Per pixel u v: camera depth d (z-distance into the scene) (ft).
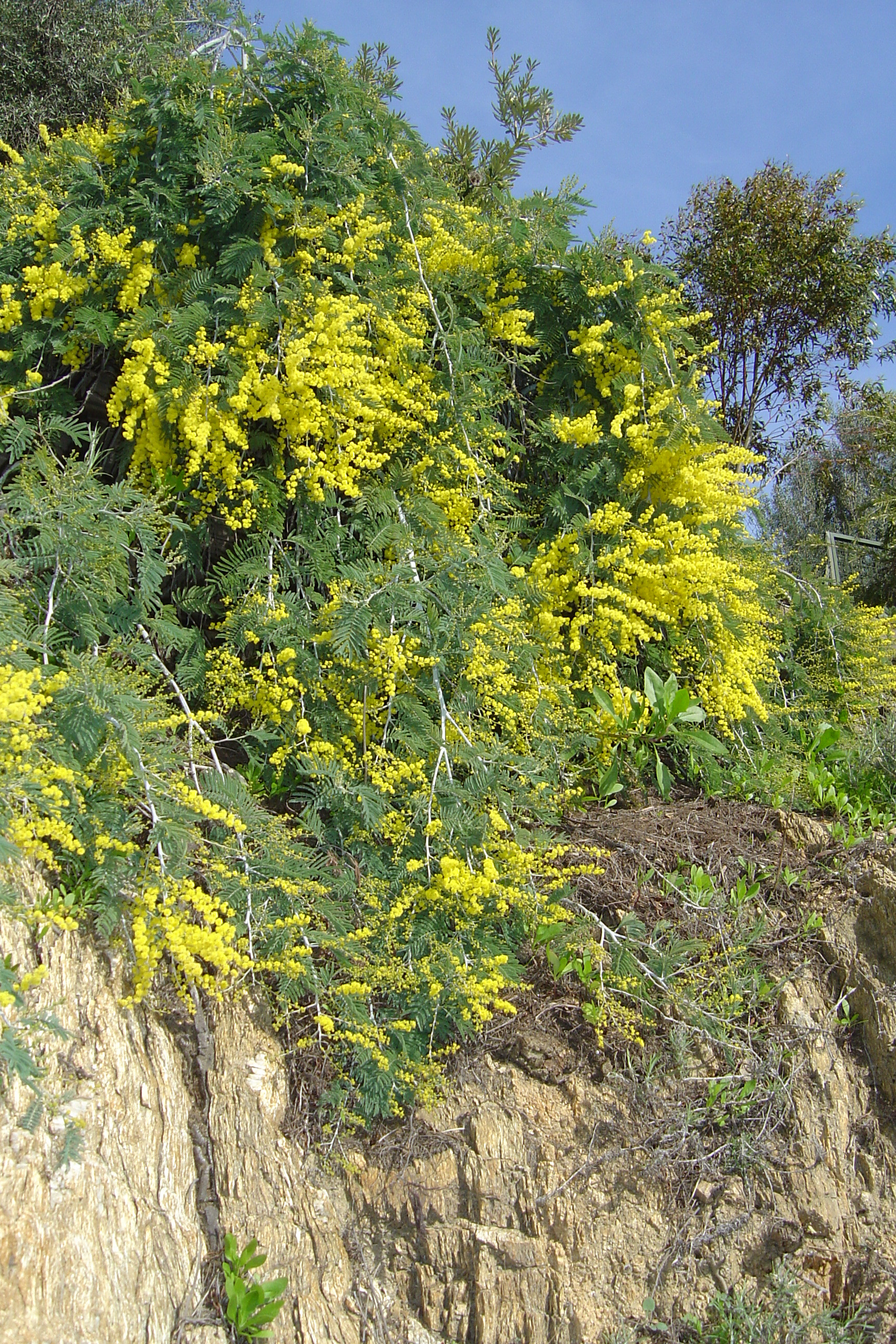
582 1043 9.99
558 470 13.83
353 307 11.50
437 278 13.50
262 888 8.92
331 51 11.76
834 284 31.37
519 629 11.58
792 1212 9.62
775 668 15.20
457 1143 9.44
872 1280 9.43
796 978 10.70
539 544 13.75
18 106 23.27
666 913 10.94
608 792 12.17
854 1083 10.26
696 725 13.82
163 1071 8.66
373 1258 9.06
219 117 11.74
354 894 9.81
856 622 16.17
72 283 11.57
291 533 11.95
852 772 13.70
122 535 9.59
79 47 23.75
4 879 7.68
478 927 9.92
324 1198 9.10
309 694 10.54
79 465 9.87
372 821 9.66
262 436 11.55
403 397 12.32
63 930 8.31
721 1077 9.93
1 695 7.23
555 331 14.51
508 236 14.23
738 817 12.46
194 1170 8.63
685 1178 9.61
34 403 11.55
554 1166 9.40
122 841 8.54
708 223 32.37
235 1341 8.03
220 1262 8.35
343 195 12.35
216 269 11.77
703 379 15.02
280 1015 9.35
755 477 13.62
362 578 10.24
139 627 10.33
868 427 33.27
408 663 10.77
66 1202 7.01
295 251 11.91
